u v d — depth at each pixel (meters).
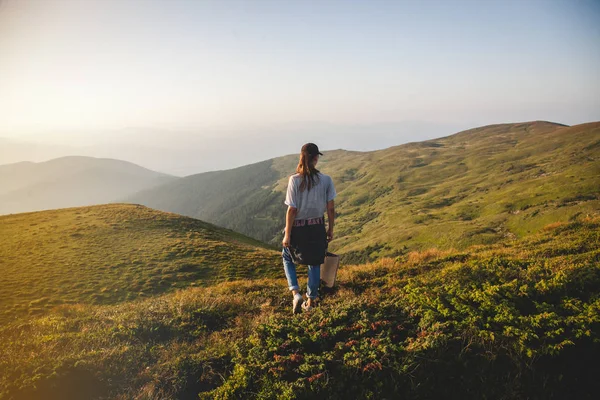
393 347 5.20
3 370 5.12
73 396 4.80
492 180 182.00
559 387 4.82
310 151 5.82
